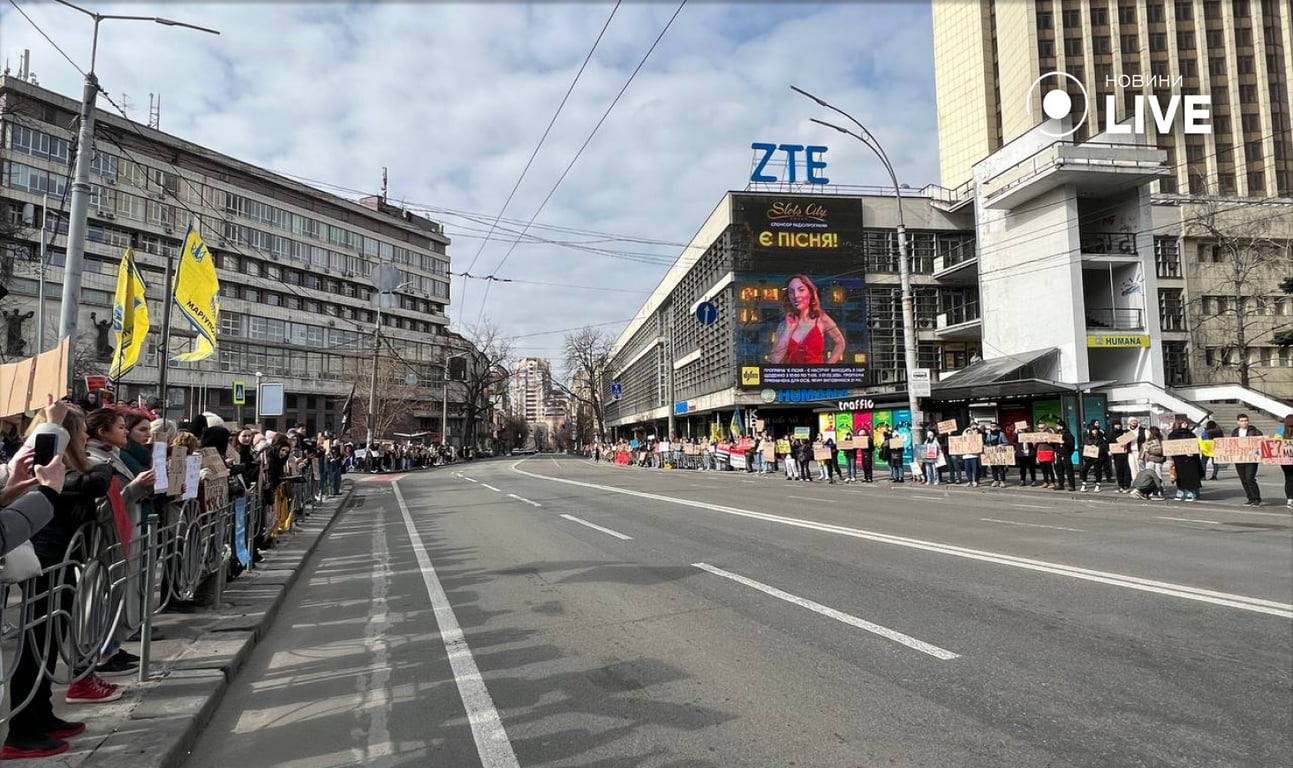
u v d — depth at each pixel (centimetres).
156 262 5628
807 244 3800
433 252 9038
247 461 934
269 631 609
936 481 2092
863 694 418
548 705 420
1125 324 3002
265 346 6731
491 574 817
